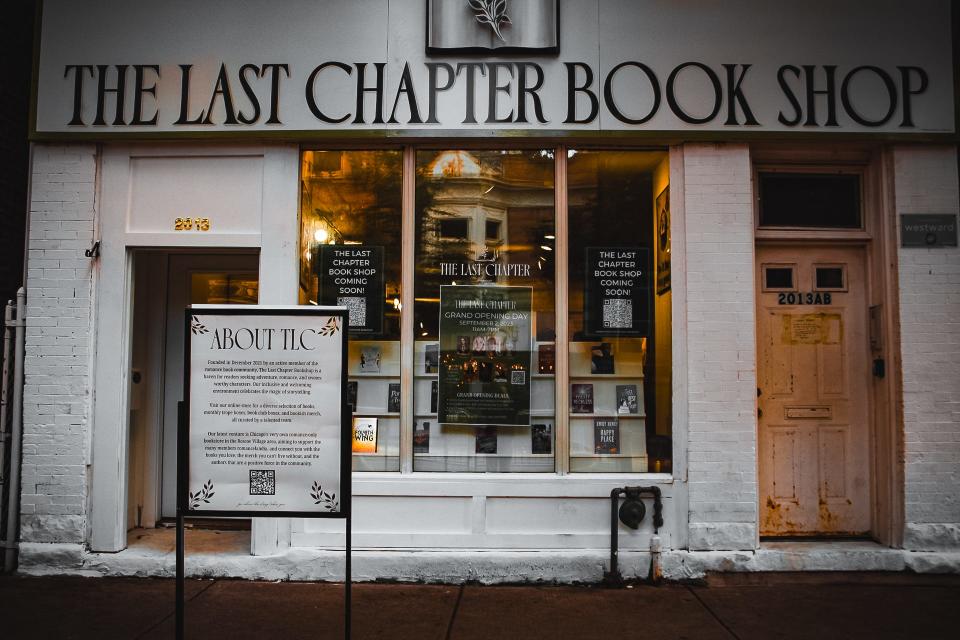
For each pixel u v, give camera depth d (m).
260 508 3.61
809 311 5.63
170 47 5.38
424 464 5.39
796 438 5.58
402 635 4.20
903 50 5.36
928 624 4.39
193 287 6.37
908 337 5.30
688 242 5.32
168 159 5.48
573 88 5.30
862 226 5.62
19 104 6.02
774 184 5.65
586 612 4.60
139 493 6.08
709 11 5.33
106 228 5.43
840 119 5.30
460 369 5.43
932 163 5.40
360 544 5.25
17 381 5.36
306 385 3.64
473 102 5.30
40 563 5.26
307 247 5.48
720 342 5.27
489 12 5.31
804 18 5.34
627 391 5.39
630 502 5.20
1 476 5.36
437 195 5.51
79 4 5.41
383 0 5.36
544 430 5.39
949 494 5.25
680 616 4.52
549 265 5.46
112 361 5.38
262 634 4.19
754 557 5.18
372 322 5.45
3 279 5.82
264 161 5.42
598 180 5.50
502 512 5.27
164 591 4.95
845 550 5.26
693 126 5.28
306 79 5.33
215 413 3.63
